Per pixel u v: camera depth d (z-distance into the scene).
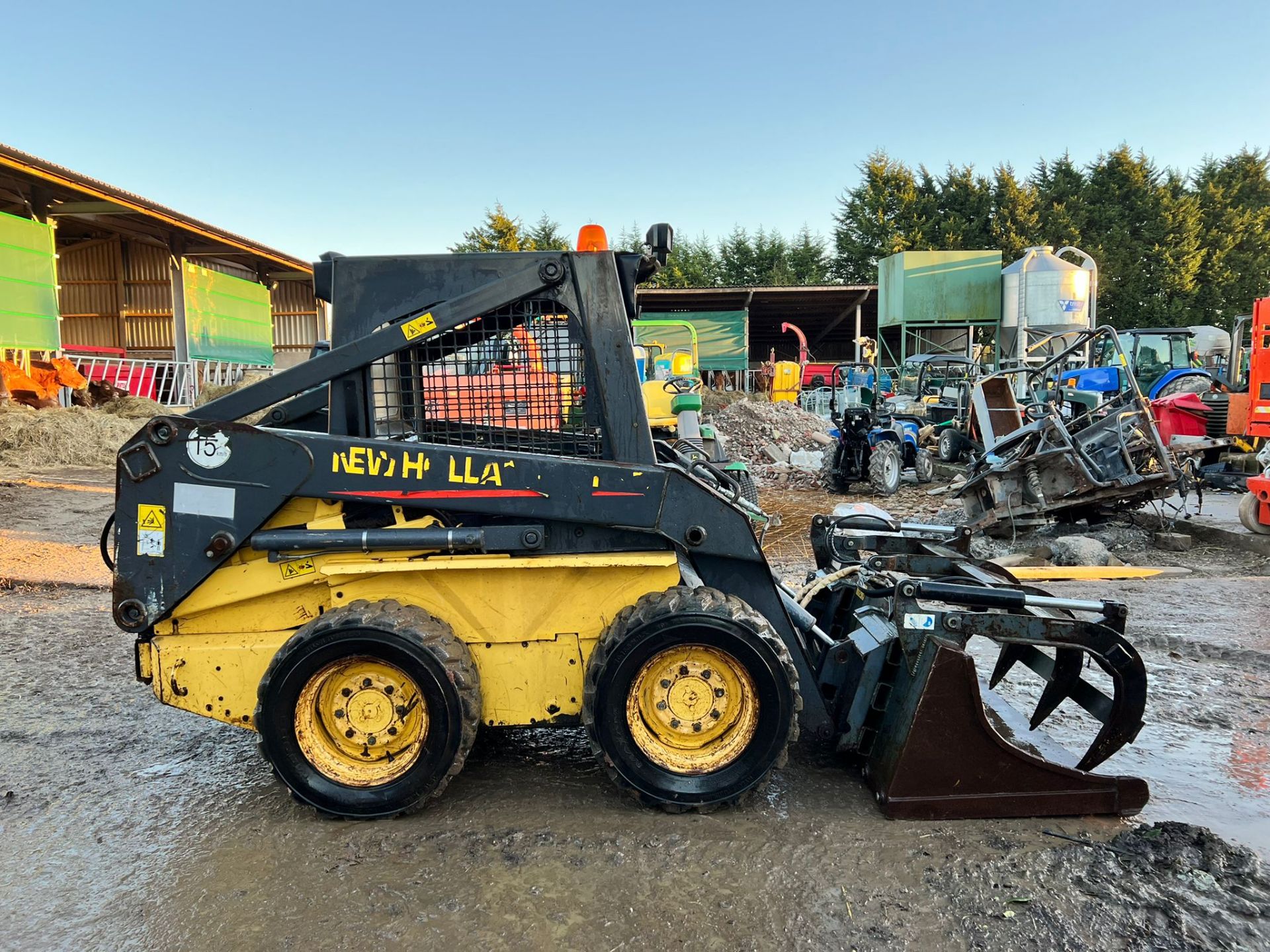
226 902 2.35
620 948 2.13
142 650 2.90
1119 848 2.57
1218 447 8.89
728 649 2.72
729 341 30.09
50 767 3.29
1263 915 2.23
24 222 15.20
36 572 6.38
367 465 2.77
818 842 2.62
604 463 2.82
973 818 2.76
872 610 3.33
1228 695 4.03
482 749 3.42
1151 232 40.16
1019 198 40.19
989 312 24.81
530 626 2.89
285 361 26.84
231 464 2.77
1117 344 7.73
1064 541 7.42
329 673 2.74
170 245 19.95
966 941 2.14
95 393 15.98
